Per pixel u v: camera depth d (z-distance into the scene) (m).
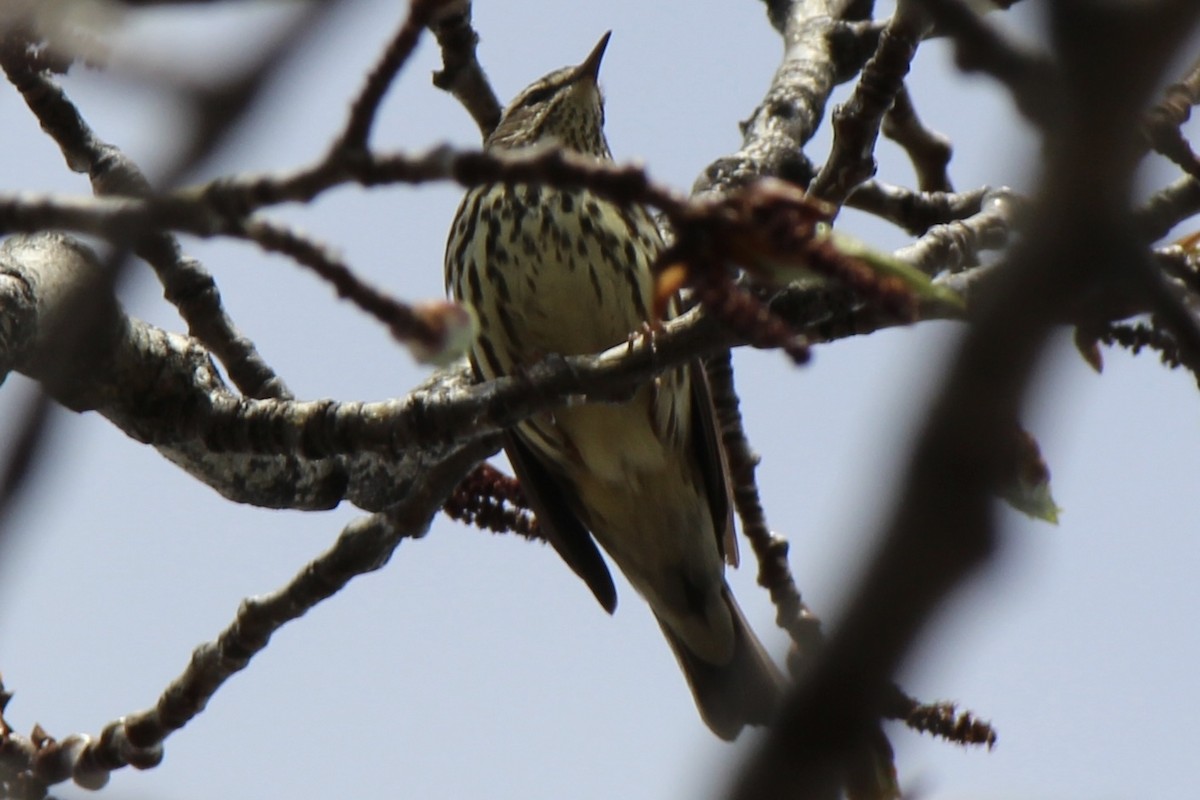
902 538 3.17
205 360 9.06
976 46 4.16
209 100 3.86
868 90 9.63
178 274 9.92
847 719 3.27
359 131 4.88
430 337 5.20
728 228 4.89
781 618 11.04
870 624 3.18
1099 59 3.34
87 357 8.45
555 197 11.57
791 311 7.57
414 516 10.05
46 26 4.23
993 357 3.25
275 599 10.09
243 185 4.91
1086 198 3.38
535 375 8.48
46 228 4.89
